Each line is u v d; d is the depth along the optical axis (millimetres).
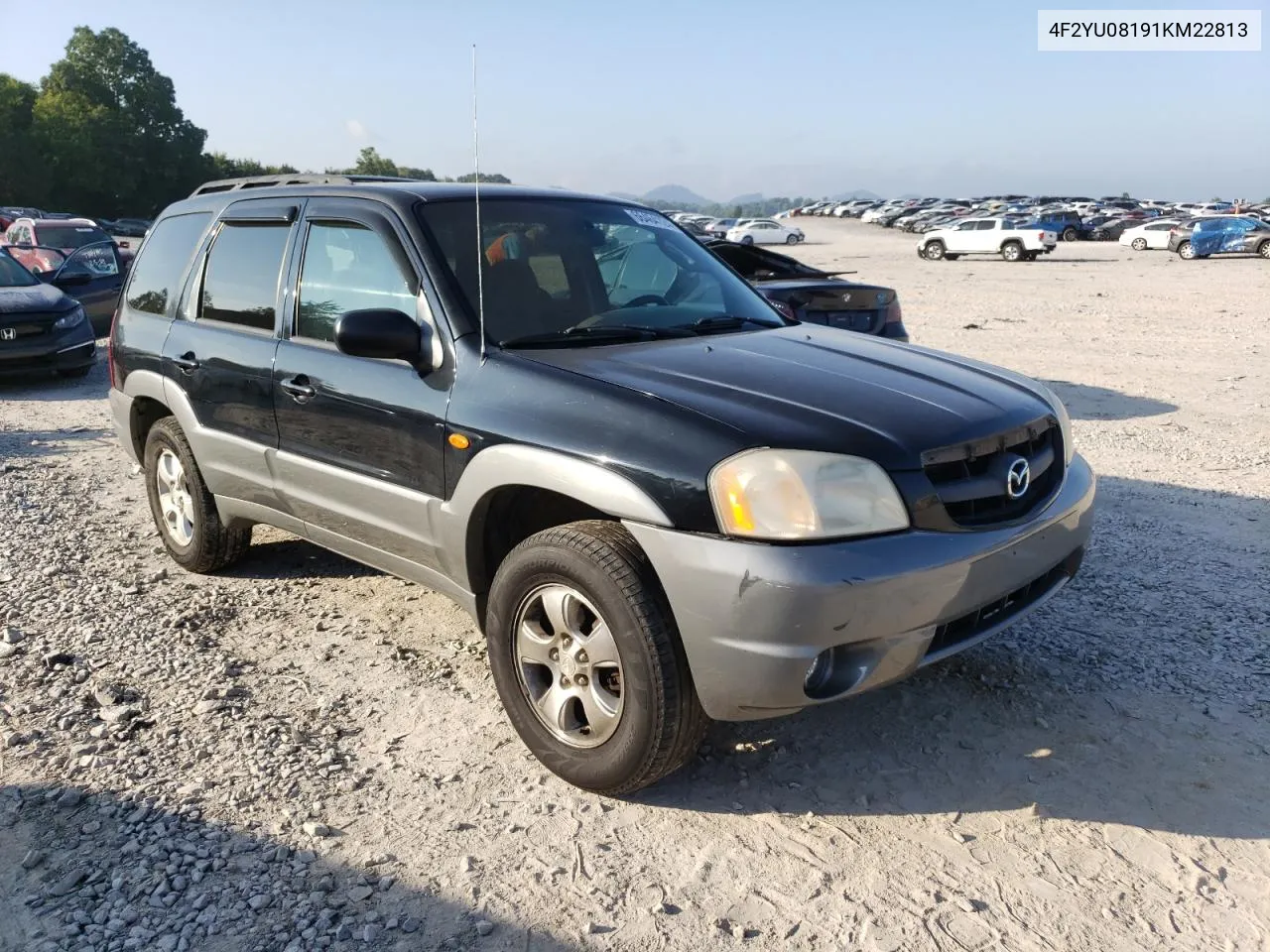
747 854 2793
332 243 3895
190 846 2824
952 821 2918
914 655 2787
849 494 2674
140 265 5195
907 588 2674
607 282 3855
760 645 2639
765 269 8930
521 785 3141
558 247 3830
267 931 2502
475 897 2627
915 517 2746
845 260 35625
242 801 3043
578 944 2463
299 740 3396
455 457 3264
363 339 3252
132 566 5098
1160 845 2793
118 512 6062
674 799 3059
